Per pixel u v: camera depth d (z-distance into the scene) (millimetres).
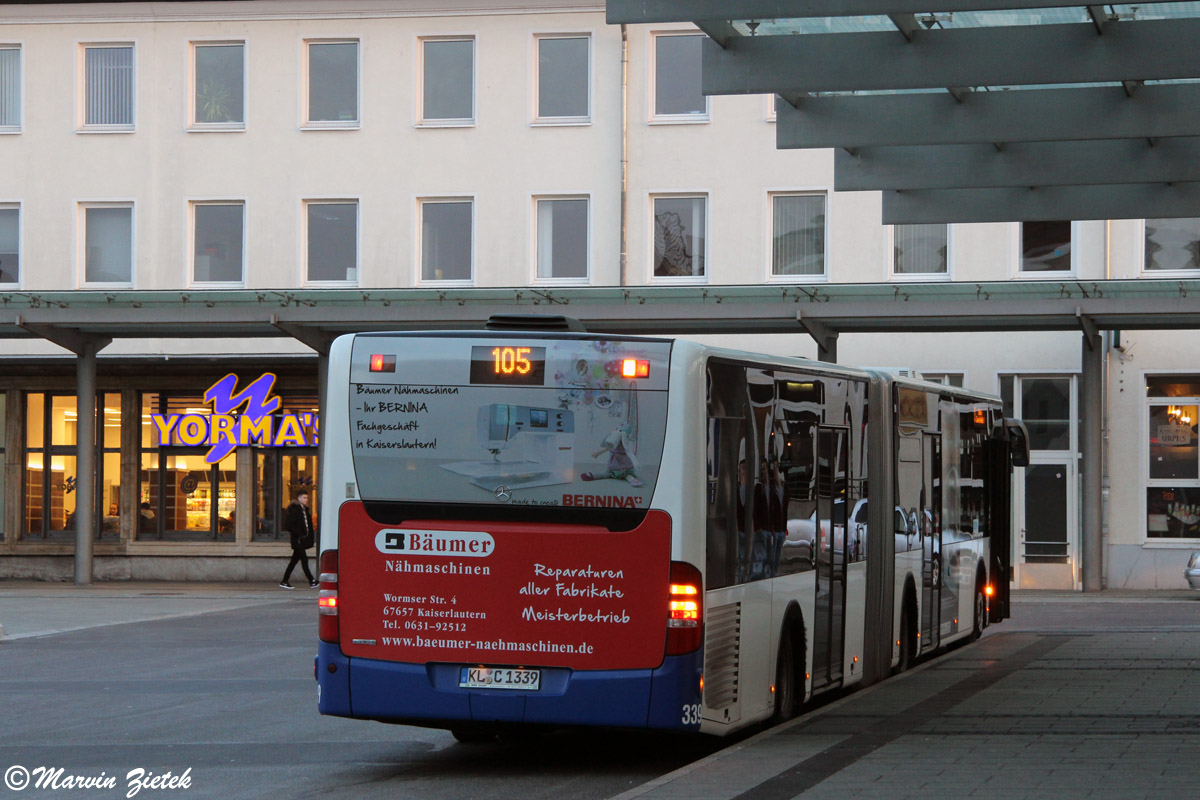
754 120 39406
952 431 21719
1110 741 12609
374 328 35125
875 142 18422
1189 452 37344
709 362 12141
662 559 11703
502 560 11906
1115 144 19469
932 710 14867
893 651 18109
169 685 18672
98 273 41594
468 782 11797
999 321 33812
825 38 16219
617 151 39875
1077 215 21172
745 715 12836
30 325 35562
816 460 15180
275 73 41125
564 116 40219
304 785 11633
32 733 14609
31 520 42281
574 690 11734
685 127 39656
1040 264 38219
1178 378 37438
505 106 40312
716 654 12125
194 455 41688
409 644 12047
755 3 13727
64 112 41531
